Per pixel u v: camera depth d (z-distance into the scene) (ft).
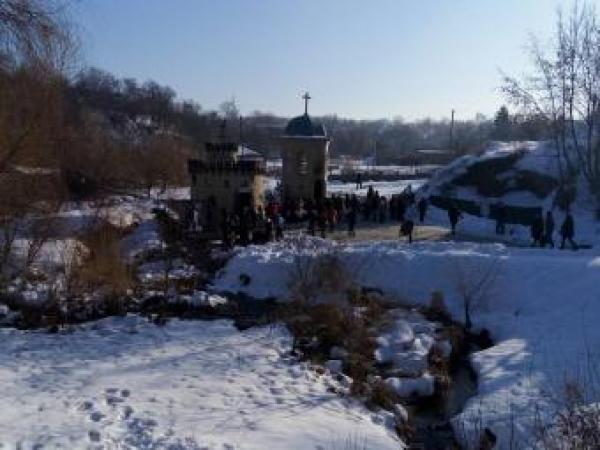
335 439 44.60
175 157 214.28
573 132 142.10
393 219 138.00
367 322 72.74
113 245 86.63
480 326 75.51
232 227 107.86
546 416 47.19
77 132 114.93
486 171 157.89
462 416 50.83
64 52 81.00
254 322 72.28
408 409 55.11
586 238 120.78
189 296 80.07
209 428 44.11
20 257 84.84
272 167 307.58
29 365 55.62
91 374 53.67
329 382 56.39
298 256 85.40
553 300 76.38
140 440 40.81
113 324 69.97
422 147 576.61
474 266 82.89
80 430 41.45
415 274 85.51
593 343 63.93
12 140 77.56
